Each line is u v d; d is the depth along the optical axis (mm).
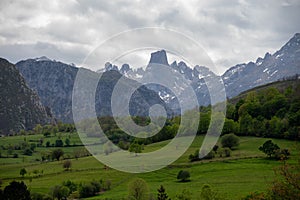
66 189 61062
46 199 60469
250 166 66000
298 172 19844
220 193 45938
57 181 70250
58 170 81125
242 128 86188
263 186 52688
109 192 58062
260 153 73375
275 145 71125
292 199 19375
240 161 69188
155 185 59812
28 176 80188
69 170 77562
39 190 65750
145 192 51500
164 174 64750
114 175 64375
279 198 20172
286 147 72062
